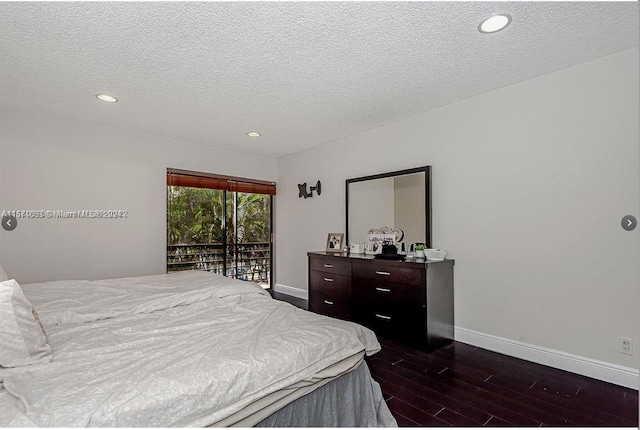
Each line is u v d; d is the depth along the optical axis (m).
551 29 1.89
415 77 2.51
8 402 1.01
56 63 2.24
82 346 1.42
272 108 3.12
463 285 2.98
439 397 2.03
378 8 1.69
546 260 2.48
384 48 2.08
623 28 1.89
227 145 4.50
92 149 3.55
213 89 2.68
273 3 1.64
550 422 1.77
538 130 2.52
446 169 3.11
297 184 4.91
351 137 4.06
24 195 3.16
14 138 3.11
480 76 2.50
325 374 1.48
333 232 4.31
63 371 1.20
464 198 2.98
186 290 2.38
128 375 1.16
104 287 2.49
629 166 2.13
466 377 2.30
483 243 2.85
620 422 1.76
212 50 2.08
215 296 2.23
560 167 2.42
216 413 1.13
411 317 2.86
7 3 1.60
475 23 1.83
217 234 4.68
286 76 2.46
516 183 2.64
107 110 3.15
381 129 3.71
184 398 1.09
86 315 1.81
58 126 3.35
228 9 1.68
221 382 1.18
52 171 3.31
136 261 3.84
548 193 2.47
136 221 3.85
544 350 2.49
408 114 3.33
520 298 2.62
